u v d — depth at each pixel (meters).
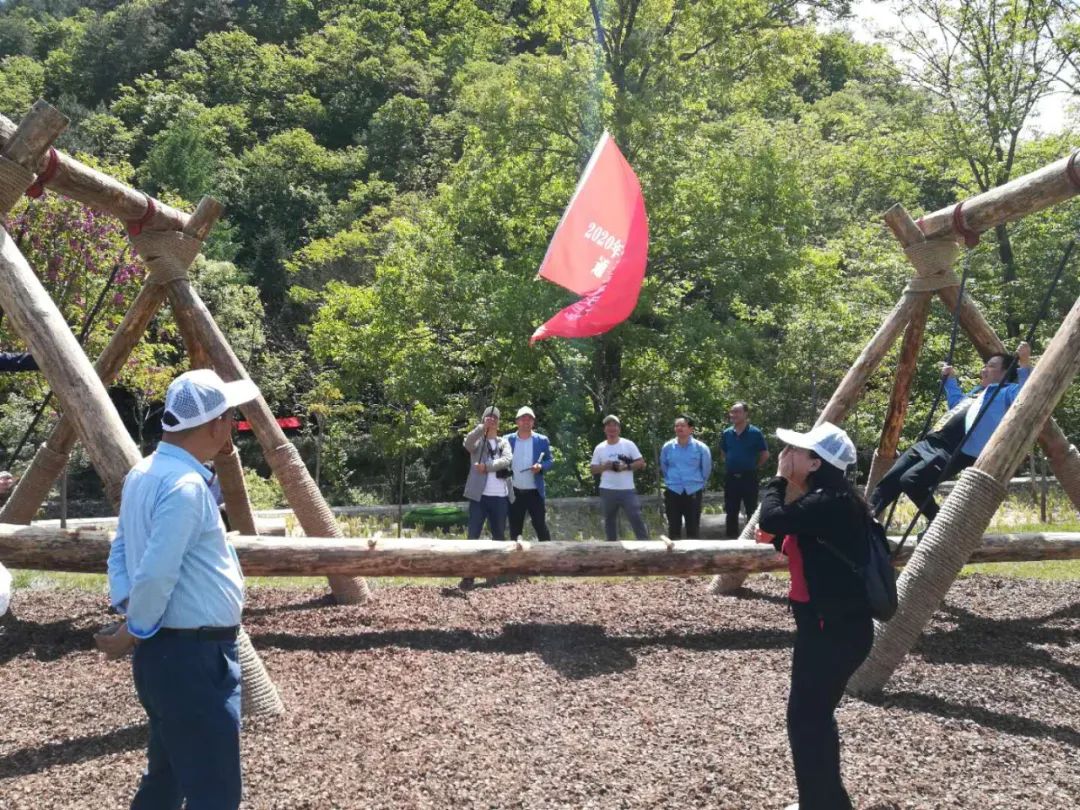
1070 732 5.25
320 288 35.78
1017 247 22.97
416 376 21.67
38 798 4.23
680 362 20.41
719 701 5.61
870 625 3.96
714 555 7.51
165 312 19.62
